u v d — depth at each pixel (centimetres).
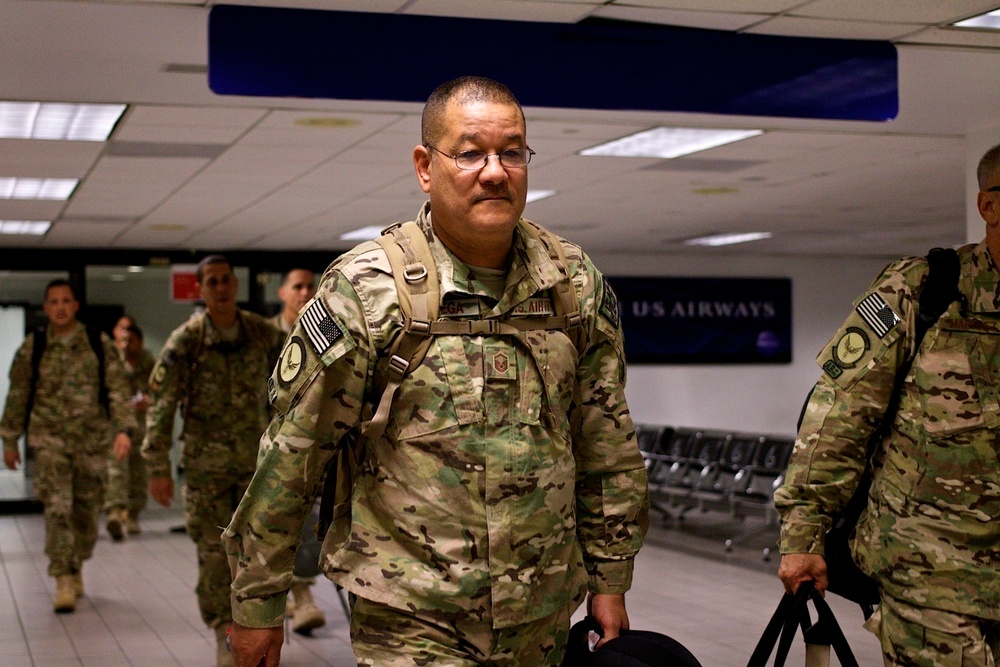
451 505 196
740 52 500
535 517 199
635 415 1580
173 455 1380
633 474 219
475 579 194
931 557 258
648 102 488
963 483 257
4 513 1261
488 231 195
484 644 196
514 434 199
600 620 220
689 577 808
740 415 1638
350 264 201
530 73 475
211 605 506
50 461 723
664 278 1600
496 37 470
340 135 679
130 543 1021
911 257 271
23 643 624
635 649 208
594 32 481
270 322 520
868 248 1544
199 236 1241
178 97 579
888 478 266
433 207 202
